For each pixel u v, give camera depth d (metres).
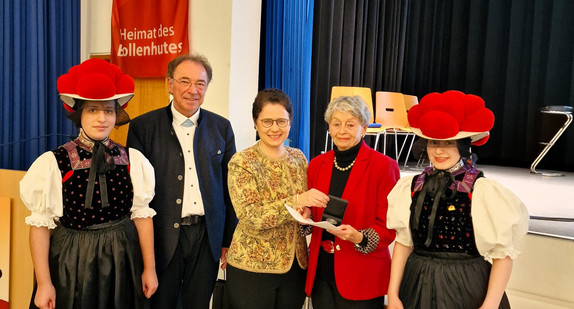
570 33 7.30
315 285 2.03
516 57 7.83
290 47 5.25
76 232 1.85
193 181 2.24
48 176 1.79
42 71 4.12
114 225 1.90
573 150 7.30
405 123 6.30
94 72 1.84
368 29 7.35
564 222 3.25
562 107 6.16
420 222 1.68
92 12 4.65
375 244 1.84
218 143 2.34
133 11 4.36
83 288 1.81
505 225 1.55
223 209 2.32
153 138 2.24
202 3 4.12
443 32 8.55
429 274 1.67
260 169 1.96
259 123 1.93
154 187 2.07
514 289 2.75
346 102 1.94
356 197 1.92
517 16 7.76
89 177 1.84
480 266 1.65
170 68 2.24
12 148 4.01
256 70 4.46
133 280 1.94
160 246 2.16
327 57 6.15
